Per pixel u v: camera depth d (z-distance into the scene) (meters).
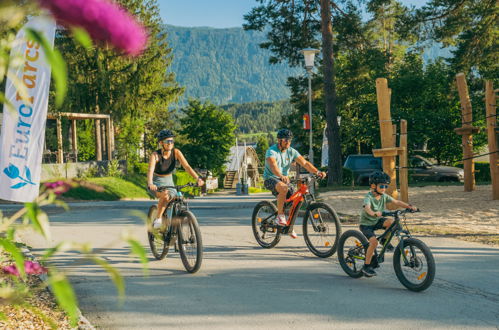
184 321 4.57
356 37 29.53
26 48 10.67
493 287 5.67
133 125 36.88
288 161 8.30
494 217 11.44
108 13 0.88
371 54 29.91
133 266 7.02
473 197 15.59
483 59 26.31
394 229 5.82
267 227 8.39
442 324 4.43
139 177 32.44
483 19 25.16
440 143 30.95
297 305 5.07
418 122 27.81
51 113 26.38
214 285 5.91
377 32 34.12
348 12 28.08
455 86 29.30
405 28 26.47
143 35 0.94
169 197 6.88
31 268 1.77
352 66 30.50
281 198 7.99
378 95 13.21
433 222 10.95
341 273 6.56
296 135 45.88
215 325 4.45
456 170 26.83
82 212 15.34
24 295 1.52
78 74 33.28
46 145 27.91
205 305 5.08
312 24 29.12
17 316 4.13
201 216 14.04
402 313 4.76
